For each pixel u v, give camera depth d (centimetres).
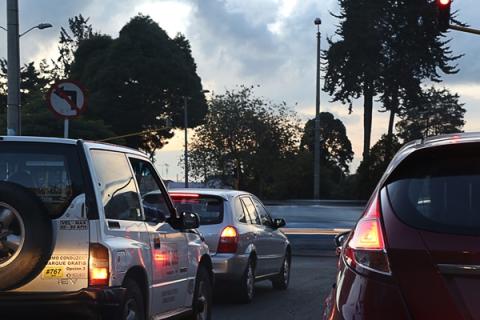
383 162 4194
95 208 532
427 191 345
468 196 337
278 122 5159
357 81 4891
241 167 5041
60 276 518
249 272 1047
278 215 2002
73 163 542
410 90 4859
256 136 5025
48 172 542
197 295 773
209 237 1003
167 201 715
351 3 4872
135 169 656
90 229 526
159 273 636
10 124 1573
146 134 5869
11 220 506
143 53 5747
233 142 5041
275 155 5038
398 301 323
